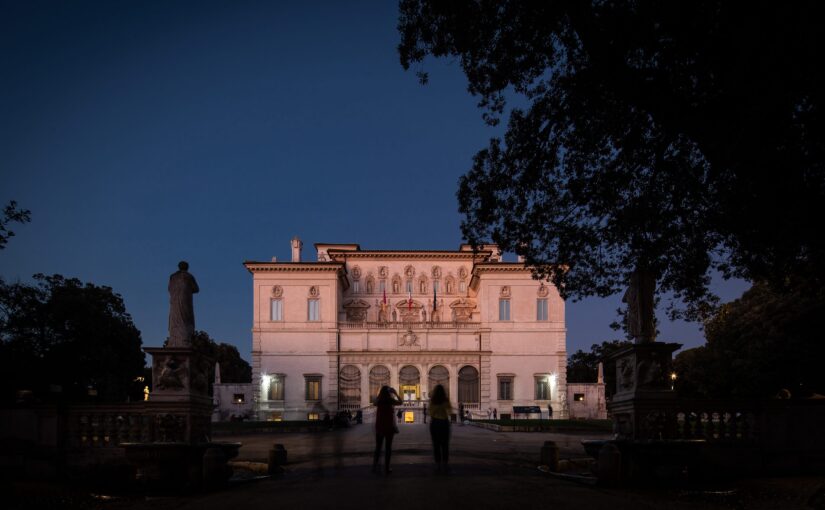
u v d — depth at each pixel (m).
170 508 14.56
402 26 19.89
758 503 14.72
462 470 19.50
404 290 91.75
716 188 16.83
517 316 80.25
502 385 79.25
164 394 18.86
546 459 21.19
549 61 19.28
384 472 18.47
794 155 12.98
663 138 18.41
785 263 16.64
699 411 18.73
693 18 13.49
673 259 19.50
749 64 12.19
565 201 21.12
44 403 19.41
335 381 79.25
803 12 11.23
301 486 16.31
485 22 18.67
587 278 21.62
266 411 78.56
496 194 21.17
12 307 61.00
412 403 76.94
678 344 18.64
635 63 16.16
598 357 102.81
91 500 16.14
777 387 40.94
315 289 81.00
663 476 17.22
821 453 18.80
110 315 68.50
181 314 19.69
